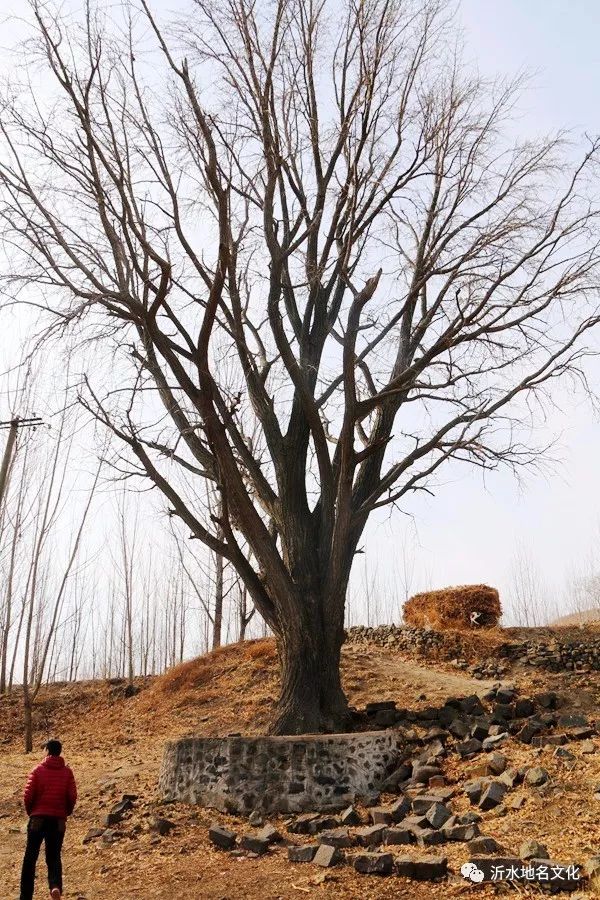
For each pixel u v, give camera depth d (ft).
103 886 27.25
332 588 44.78
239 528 45.78
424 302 53.26
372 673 61.36
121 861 30.01
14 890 27.71
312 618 44.04
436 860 24.35
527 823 27.61
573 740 36.91
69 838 34.58
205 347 40.57
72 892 26.94
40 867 30.94
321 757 36.76
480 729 40.11
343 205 46.68
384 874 25.08
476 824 28.17
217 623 86.28
